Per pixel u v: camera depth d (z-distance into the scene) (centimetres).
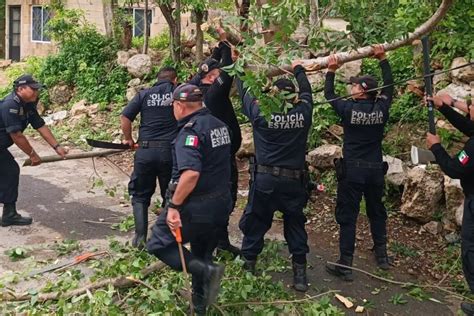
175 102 416
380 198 551
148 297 439
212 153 407
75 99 1162
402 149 734
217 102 507
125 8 1308
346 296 499
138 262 456
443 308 486
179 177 408
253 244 502
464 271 468
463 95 649
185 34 1209
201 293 414
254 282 468
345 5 475
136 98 561
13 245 560
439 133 672
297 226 501
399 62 775
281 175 480
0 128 584
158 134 550
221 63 505
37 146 966
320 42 477
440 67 702
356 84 529
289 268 541
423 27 498
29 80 580
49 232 598
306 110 476
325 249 592
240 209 690
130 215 659
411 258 577
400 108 762
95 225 625
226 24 473
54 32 1270
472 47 630
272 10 447
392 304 489
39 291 448
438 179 629
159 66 1120
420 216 630
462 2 610
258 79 418
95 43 1224
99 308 414
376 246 557
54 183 773
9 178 600
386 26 480
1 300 433
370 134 527
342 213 534
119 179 803
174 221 398
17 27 1972
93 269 502
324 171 738
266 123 472
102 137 980
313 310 434
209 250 433
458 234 600
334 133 776
